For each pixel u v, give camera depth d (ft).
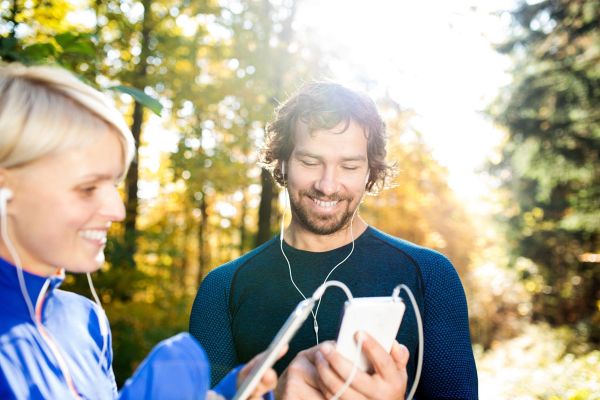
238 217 50.47
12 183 2.98
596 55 30.04
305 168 5.08
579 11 31.86
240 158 35.55
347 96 5.12
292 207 5.35
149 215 46.62
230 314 5.51
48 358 3.18
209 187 33.45
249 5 30.68
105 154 3.13
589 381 22.15
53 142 2.94
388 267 5.32
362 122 5.08
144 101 5.48
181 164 31.30
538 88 34.14
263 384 3.29
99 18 26.63
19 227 3.06
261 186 34.06
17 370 2.93
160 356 2.93
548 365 30.48
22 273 3.18
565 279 42.80
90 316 3.94
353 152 4.98
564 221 34.55
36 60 6.14
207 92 29.48
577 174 33.68
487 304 59.93
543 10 35.40
